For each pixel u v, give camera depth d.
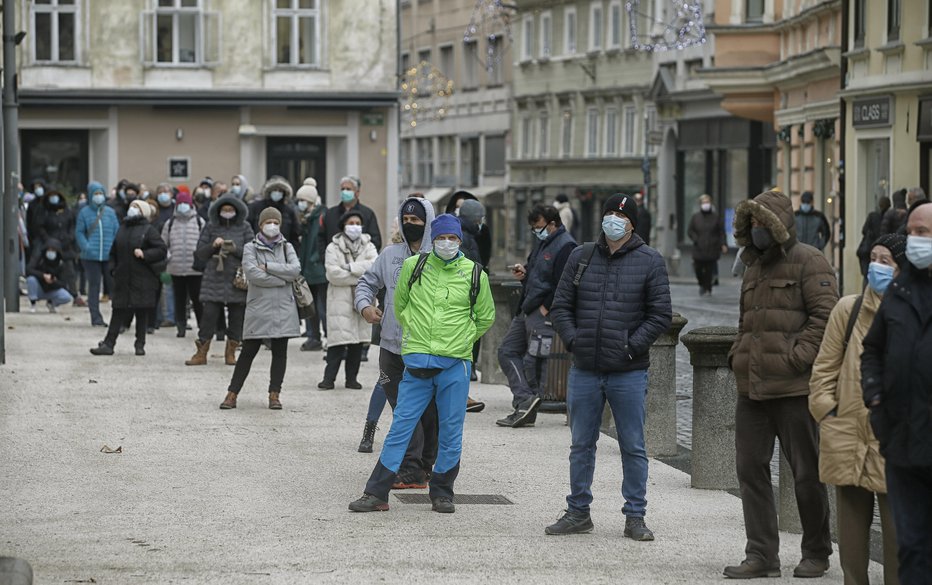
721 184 113.00
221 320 50.59
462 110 166.25
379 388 29.77
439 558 20.92
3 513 23.80
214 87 91.94
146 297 47.69
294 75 92.62
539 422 34.53
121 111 91.44
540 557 21.11
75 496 25.16
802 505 20.36
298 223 50.09
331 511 24.17
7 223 63.22
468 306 24.33
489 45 158.88
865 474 18.47
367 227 46.88
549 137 146.25
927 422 16.53
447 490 24.36
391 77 93.44
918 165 68.19
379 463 24.30
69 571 19.94
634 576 20.14
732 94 94.38
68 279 68.31
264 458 29.06
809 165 86.81
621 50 131.88
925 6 67.50
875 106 72.00
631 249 22.34
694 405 26.83
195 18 92.00
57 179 91.81
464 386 24.33
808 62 82.69
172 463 28.41
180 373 43.25
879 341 17.02
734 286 98.06
